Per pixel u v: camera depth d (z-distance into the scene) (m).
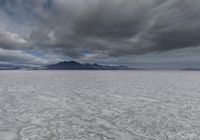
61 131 3.06
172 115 4.02
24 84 10.71
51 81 13.12
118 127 3.27
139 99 6.04
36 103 5.32
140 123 3.48
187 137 2.73
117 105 5.14
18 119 3.73
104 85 10.51
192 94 7.02
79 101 5.70
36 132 3.00
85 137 2.79
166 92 7.61
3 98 6.06
